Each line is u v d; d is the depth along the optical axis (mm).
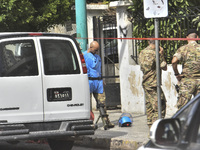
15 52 20594
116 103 37375
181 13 31469
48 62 21031
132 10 33969
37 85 20688
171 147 8602
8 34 20578
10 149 25156
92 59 27266
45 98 20797
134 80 34438
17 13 39531
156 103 24219
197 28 30547
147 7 21828
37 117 20672
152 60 24062
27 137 20234
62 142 23312
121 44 35250
